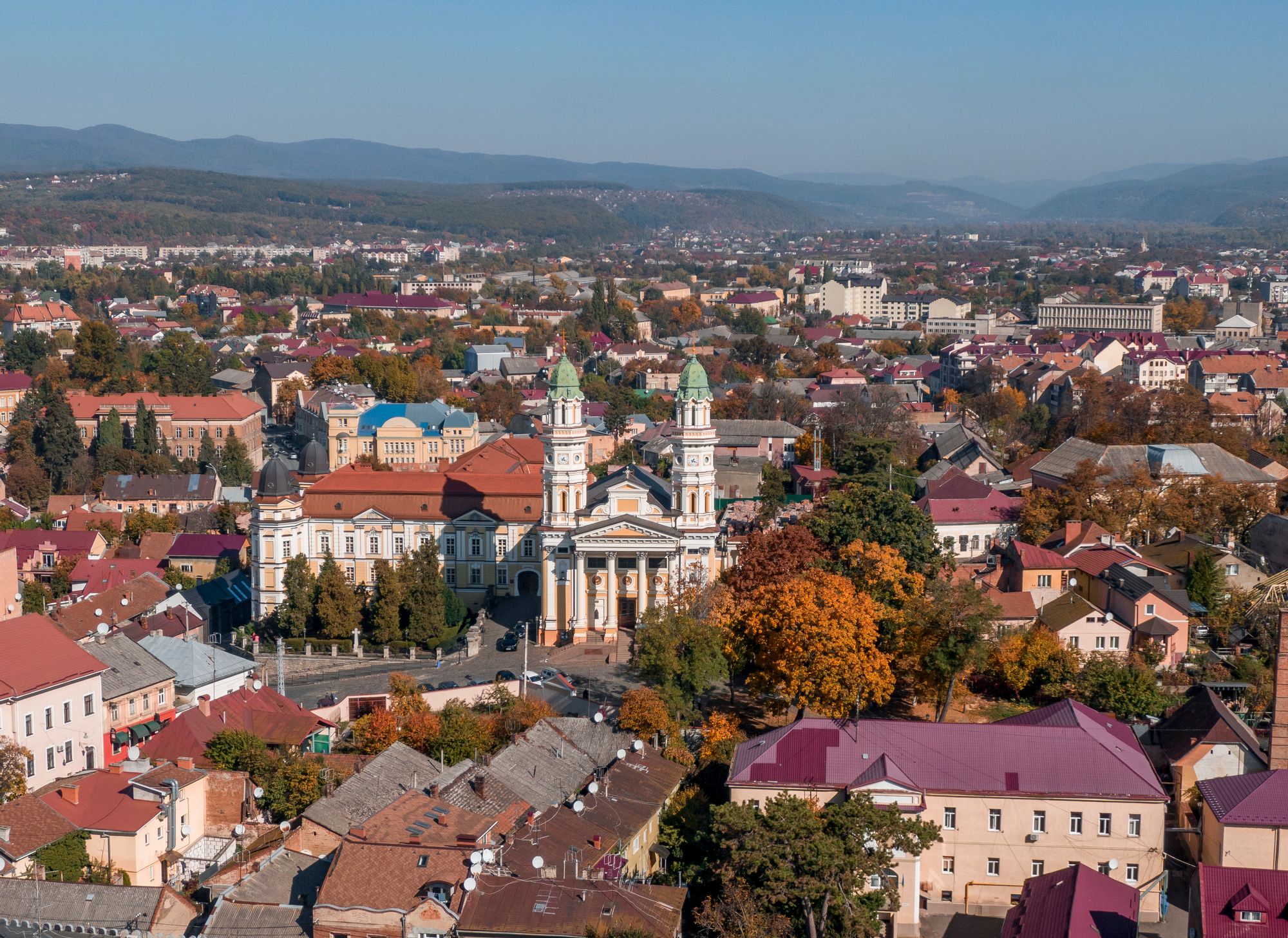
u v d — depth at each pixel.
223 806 139.12
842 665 160.50
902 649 170.50
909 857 129.50
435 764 139.88
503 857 116.62
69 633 198.50
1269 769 139.62
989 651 172.50
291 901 113.75
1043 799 131.62
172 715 170.50
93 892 112.94
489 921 107.00
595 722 152.88
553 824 124.94
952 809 133.00
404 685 171.50
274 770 143.38
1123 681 169.62
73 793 129.12
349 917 107.12
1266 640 189.50
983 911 132.00
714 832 128.50
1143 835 131.00
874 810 126.81
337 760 149.12
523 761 139.00
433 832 120.69
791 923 120.50
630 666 197.50
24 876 120.00
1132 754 138.25
